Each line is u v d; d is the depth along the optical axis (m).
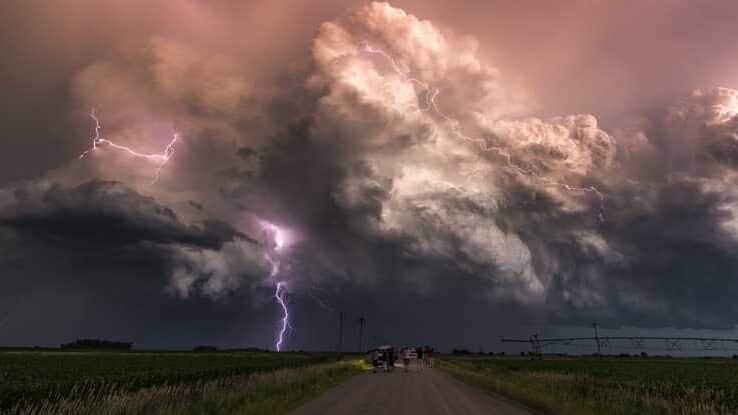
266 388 23.80
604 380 35.00
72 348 153.25
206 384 22.58
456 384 36.34
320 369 42.62
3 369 42.47
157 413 15.70
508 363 90.88
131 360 66.25
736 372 60.44
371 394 27.00
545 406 20.28
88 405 15.38
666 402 19.48
